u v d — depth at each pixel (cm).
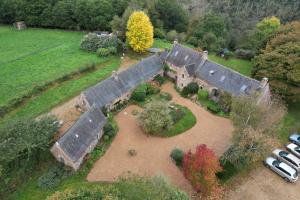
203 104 5422
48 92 5566
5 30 9044
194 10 11031
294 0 10925
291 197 3834
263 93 4856
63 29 9381
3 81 5831
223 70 5516
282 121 5059
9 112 4966
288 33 5953
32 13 9125
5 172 3734
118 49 7344
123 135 4647
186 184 3903
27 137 3791
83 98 4784
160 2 8850
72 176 3881
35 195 3616
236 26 10219
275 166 4125
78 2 8706
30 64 6619
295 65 5128
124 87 5322
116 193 3266
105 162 4156
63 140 3838
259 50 6475
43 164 3978
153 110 4666
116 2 8956
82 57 7025
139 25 6806
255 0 11212
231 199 3750
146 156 4300
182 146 4516
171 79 6256
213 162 3534
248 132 3859
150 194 3147
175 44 6359
